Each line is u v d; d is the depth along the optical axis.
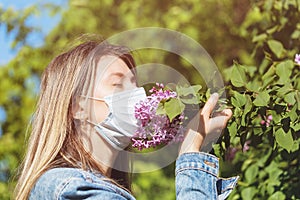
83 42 2.05
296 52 3.63
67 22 5.93
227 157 3.60
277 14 3.78
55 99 1.91
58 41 5.95
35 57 6.08
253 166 3.45
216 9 5.42
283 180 3.24
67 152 1.88
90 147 1.89
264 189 3.36
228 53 5.35
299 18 3.70
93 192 1.76
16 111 6.03
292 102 2.40
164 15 5.64
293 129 2.48
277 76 2.71
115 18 5.91
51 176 1.80
